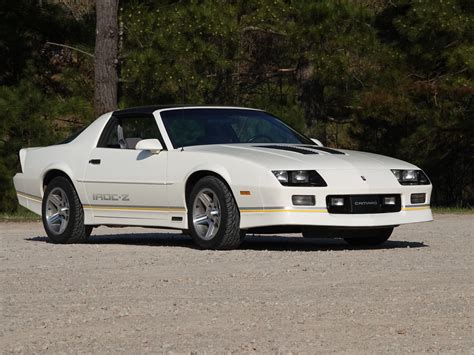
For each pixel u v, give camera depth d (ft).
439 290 48.67
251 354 34.35
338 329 38.78
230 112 77.36
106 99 145.59
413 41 160.45
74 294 48.62
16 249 73.26
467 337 37.17
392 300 45.62
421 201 71.00
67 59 172.24
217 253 66.64
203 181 69.62
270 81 174.81
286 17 150.10
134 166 74.49
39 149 83.82
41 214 81.82
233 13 146.82
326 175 66.85
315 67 147.23
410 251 68.23
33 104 144.97
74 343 36.63
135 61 141.90
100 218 77.41
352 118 181.88
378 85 163.02
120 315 42.34
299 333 38.01
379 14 172.55
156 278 54.08
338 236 68.54
